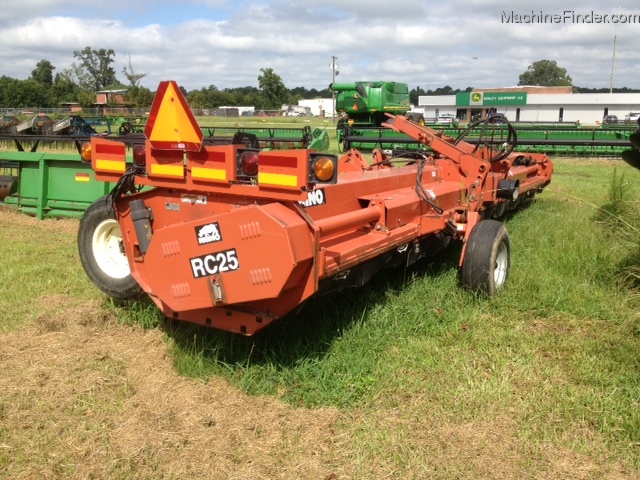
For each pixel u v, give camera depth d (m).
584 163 20.58
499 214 8.30
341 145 25.47
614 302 5.47
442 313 5.18
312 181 3.57
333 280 4.07
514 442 3.40
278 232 3.40
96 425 3.50
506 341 4.71
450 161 6.79
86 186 9.00
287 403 3.78
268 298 3.53
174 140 4.00
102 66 108.50
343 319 4.83
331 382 3.95
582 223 8.25
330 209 4.54
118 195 4.46
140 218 4.36
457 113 69.88
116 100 61.94
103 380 4.00
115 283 4.93
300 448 3.31
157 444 3.33
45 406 3.67
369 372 4.14
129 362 4.29
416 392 3.91
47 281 5.98
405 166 6.76
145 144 4.27
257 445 3.34
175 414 3.62
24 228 8.56
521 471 3.16
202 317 3.99
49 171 9.20
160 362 4.30
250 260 3.52
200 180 4.02
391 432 3.47
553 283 5.89
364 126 27.20
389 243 4.59
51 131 20.53
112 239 5.04
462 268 5.51
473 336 4.77
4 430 3.43
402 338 4.69
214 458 3.22
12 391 3.83
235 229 3.53
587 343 4.66
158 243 3.82
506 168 8.16
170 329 4.73
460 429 3.51
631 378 4.11
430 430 3.50
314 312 4.81
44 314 5.07
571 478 3.12
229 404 3.76
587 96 66.50
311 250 3.56
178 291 3.82
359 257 4.15
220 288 3.65
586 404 3.79
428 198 5.45
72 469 3.12
